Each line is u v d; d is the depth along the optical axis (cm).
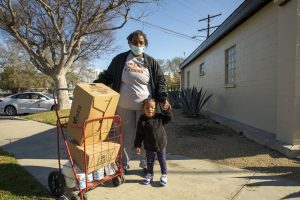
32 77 5016
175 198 409
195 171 516
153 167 491
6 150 680
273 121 731
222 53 1180
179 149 663
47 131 945
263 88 785
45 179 474
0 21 1475
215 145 684
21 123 1173
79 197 386
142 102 459
